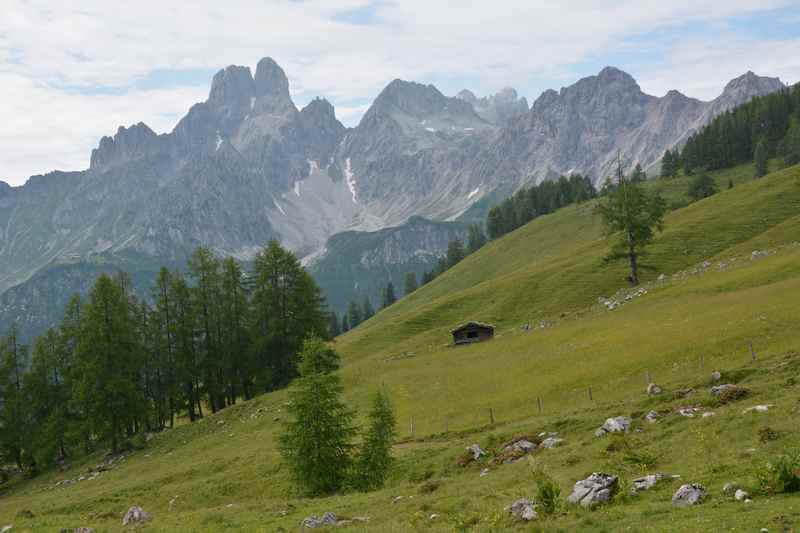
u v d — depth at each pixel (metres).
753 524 17.62
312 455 41.34
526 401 51.50
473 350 80.25
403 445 48.03
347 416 42.94
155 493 50.53
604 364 54.22
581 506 23.03
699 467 25.28
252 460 52.75
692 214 130.50
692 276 87.69
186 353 83.94
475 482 32.53
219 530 31.53
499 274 158.62
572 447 34.19
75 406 77.19
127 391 73.00
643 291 87.00
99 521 39.91
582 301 100.69
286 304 87.81
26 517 46.59
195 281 86.94
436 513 27.53
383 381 71.75
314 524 29.23
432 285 178.50
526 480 30.28
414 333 110.31
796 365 39.03
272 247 88.31
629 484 24.34
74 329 83.25
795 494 19.59
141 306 86.69
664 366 49.22
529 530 21.41
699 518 19.02
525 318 101.19
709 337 51.84
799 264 72.94
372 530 26.05
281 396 73.94
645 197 98.56
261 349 85.12
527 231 185.25
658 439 31.30
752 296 62.78
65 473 71.88
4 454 83.19
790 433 26.03
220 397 86.50
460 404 55.91
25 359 85.38
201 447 64.00
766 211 116.94
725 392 35.25
